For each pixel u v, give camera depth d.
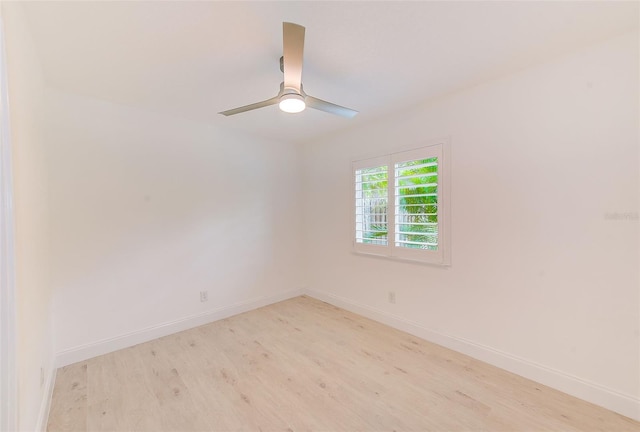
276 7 1.42
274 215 3.94
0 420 1.05
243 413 1.81
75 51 1.78
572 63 1.86
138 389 2.05
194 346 2.69
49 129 2.30
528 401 1.88
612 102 1.73
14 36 1.28
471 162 2.38
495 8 1.44
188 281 3.12
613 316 1.76
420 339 2.79
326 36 1.67
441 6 1.43
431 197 2.67
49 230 2.27
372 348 2.62
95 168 2.53
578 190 1.87
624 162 1.70
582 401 1.86
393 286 3.06
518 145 2.12
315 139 3.96
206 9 1.43
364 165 3.32
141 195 2.79
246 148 3.63
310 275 4.21
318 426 1.70
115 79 2.17
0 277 1.05
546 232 2.01
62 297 2.37
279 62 1.93
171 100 2.58
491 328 2.31
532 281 2.08
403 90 2.41
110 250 2.62
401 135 2.91
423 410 1.81
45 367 1.87
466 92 2.40
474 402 1.88
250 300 3.67
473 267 2.40
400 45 1.76
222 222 3.40
